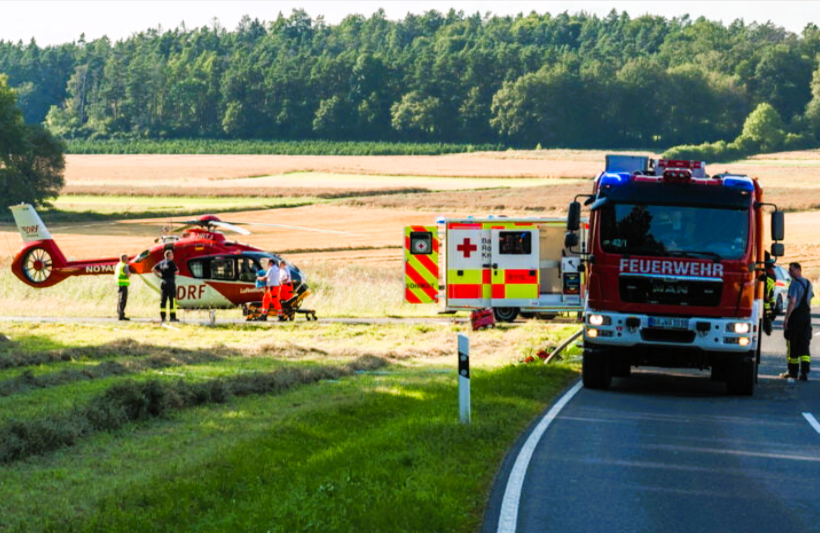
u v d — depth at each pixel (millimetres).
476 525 12922
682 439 18984
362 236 108562
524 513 13492
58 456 17562
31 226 53000
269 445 18031
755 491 14930
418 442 17375
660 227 25016
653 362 25656
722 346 24750
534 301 44469
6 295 53312
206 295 47719
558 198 138375
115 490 14836
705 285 24797
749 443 18750
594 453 17469
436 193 147875
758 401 24625
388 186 156125
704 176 26266
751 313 24859
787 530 12906
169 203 141375
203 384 23812
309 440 18781
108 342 34938
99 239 107625
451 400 22344
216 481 14953
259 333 39469
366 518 12555
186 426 20406
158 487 14906
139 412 21000
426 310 51500
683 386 27391
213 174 182125
